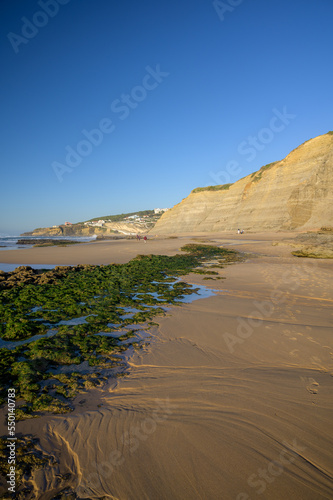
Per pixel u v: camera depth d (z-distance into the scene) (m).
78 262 24.64
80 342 6.60
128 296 11.59
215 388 4.57
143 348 6.32
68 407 4.12
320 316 8.24
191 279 15.25
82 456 3.19
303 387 4.52
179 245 39.69
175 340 6.73
